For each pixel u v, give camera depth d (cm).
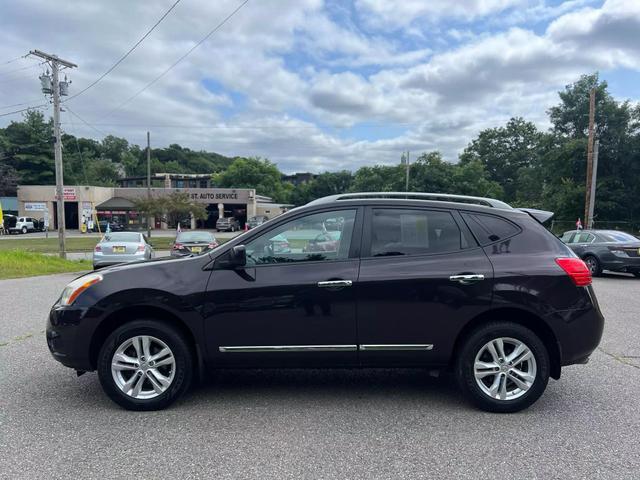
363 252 416
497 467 315
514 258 412
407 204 431
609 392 457
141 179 10044
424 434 365
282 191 10606
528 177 5572
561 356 407
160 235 4662
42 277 1358
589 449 341
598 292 1113
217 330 405
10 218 4900
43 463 317
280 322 405
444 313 405
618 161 3762
